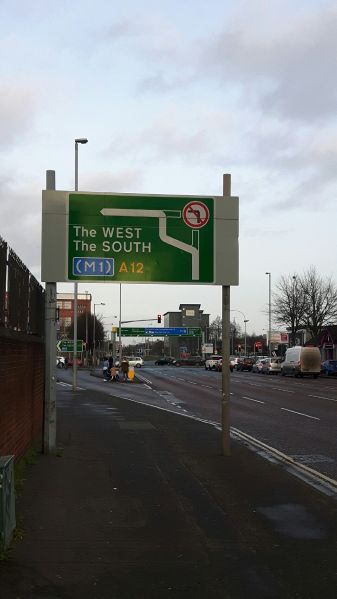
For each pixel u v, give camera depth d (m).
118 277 11.17
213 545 6.22
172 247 11.34
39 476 9.23
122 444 12.82
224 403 11.73
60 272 11.05
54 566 5.48
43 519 6.96
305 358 50.06
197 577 5.31
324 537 6.57
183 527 6.85
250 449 12.70
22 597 4.77
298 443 13.88
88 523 6.88
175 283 11.33
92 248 11.12
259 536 6.57
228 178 11.59
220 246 11.47
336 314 63.53
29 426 11.11
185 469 10.29
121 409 20.86
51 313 11.11
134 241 11.24
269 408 22.70
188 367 89.81
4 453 8.00
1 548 5.61
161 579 5.24
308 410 21.88
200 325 139.88
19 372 9.56
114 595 4.87
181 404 24.50
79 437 13.62
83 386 36.59
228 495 8.51
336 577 5.36
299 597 4.90
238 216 11.53
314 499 8.38
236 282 11.52
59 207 11.10
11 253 8.65
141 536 6.47
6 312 8.30
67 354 96.38
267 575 5.39
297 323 65.25
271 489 8.96
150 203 11.32
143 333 92.50
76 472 9.61
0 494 5.59
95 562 5.62
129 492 8.48
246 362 68.81
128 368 43.88
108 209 11.20
